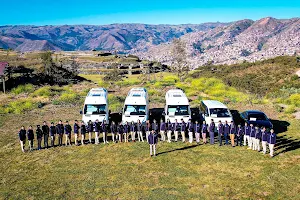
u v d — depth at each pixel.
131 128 19.31
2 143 20.02
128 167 15.23
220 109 20.86
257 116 21.12
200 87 44.31
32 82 50.75
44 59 57.84
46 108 31.77
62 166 15.70
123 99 35.72
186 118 20.75
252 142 17.39
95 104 22.42
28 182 13.98
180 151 17.33
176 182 13.42
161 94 39.25
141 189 12.88
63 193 12.80
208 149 17.55
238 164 15.12
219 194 12.23
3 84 42.66
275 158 15.70
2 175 14.87
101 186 13.30
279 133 20.23
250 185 12.88
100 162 16.08
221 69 103.00
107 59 119.62
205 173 14.23
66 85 52.91
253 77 79.00
